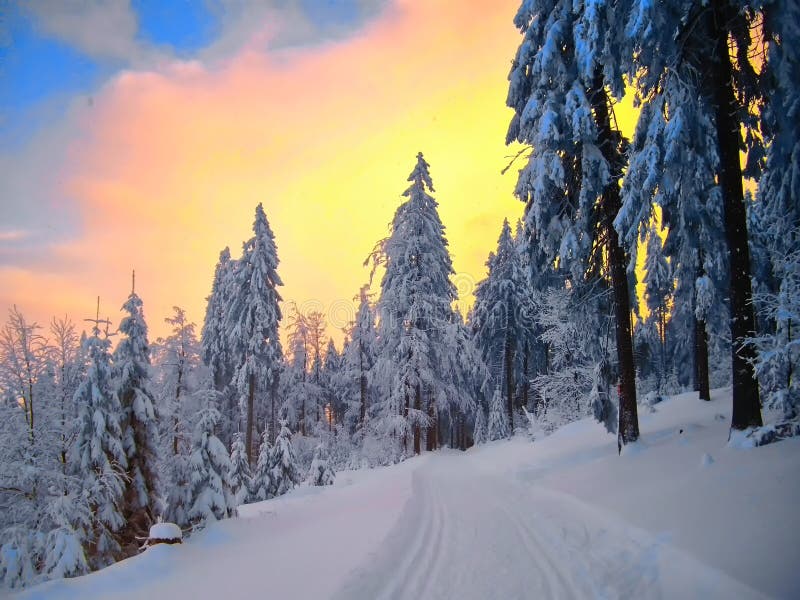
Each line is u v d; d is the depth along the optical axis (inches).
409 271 1277.1
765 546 207.3
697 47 438.3
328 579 249.6
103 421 596.7
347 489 798.5
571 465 559.2
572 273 584.7
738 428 373.7
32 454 599.8
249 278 1385.3
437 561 278.5
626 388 511.5
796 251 382.0
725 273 649.0
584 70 456.8
